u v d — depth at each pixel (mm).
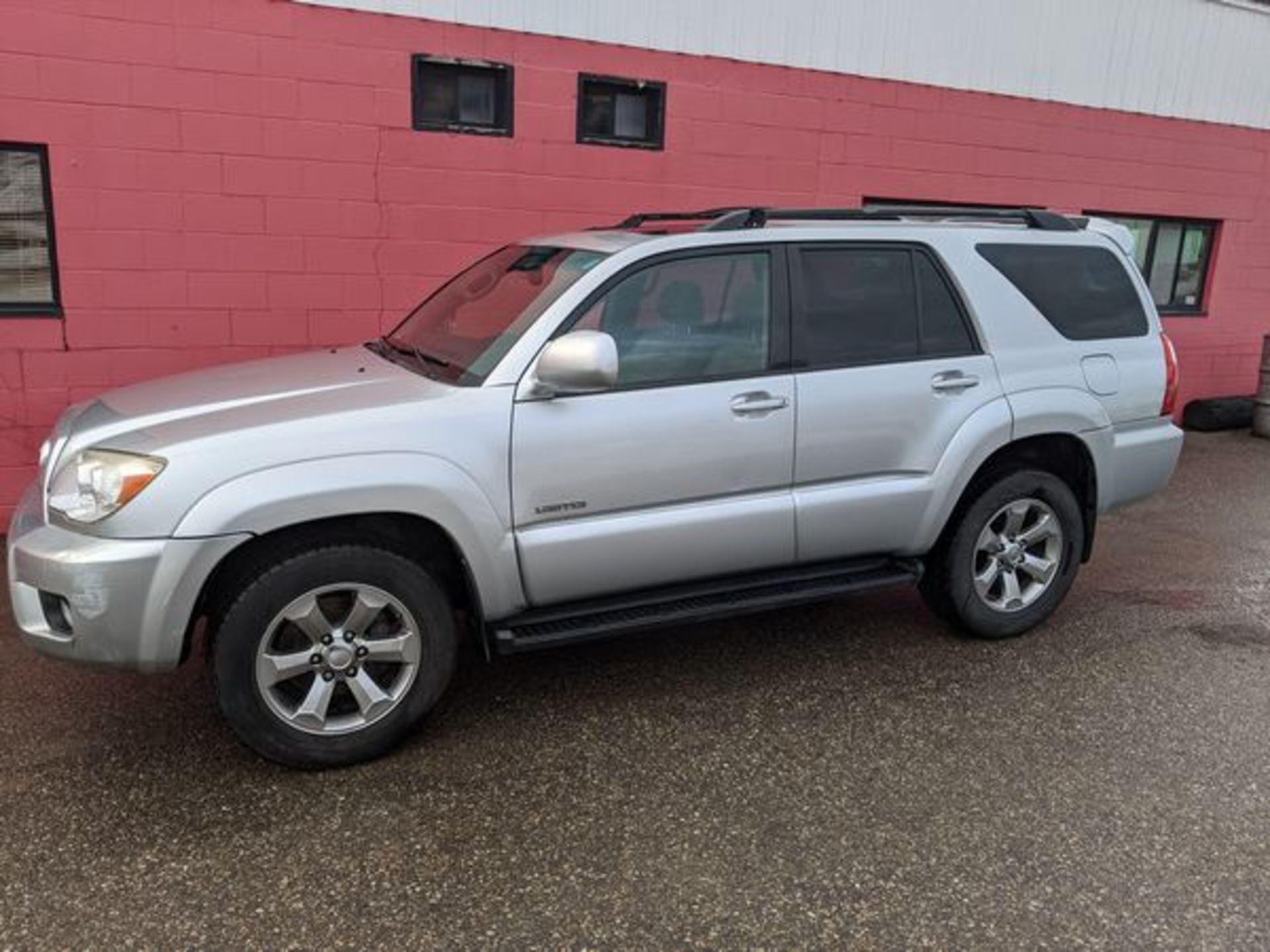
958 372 4285
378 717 3465
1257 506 7340
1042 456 4695
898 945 2635
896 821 3189
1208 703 4043
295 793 3307
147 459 3145
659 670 4297
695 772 3467
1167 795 3363
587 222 6988
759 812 3232
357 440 3314
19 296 5777
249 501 3152
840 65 7703
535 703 3971
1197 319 10305
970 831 3143
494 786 3365
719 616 3949
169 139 5793
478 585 3533
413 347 4172
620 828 3135
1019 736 3754
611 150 6953
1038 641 4680
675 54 7051
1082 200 9219
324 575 3318
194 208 5926
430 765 3496
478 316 4023
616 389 3688
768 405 3875
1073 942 2654
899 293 4246
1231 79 9727
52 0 5430
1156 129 9445
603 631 3730
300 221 6176
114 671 3227
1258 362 10812
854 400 4055
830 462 4051
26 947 2582
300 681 3484
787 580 4156
